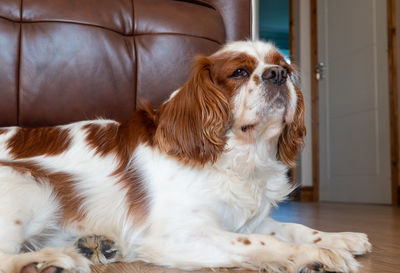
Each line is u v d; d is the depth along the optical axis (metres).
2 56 2.28
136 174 1.88
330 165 7.11
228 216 1.88
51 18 2.41
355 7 6.55
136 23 2.63
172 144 1.88
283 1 11.34
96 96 2.48
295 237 1.97
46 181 1.84
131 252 1.82
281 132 2.11
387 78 5.92
